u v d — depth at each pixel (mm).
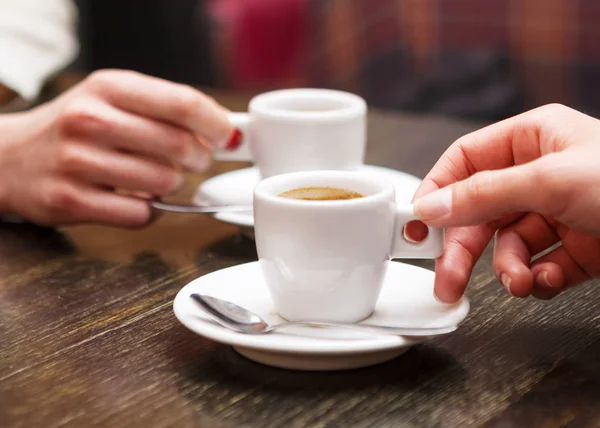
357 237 592
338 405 559
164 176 768
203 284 638
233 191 812
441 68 1491
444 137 973
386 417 549
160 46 1945
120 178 761
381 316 609
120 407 561
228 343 572
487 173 592
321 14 1644
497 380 576
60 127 763
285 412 555
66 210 767
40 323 642
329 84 1630
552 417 547
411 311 614
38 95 1131
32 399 568
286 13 1888
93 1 1928
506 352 602
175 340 621
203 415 554
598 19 1375
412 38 1515
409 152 931
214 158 802
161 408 560
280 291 606
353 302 602
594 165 579
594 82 1398
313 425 545
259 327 592
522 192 583
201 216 811
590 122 627
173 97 754
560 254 641
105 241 761
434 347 609
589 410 551
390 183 614
